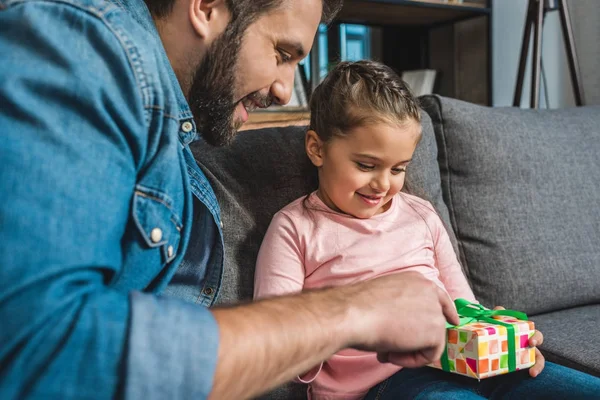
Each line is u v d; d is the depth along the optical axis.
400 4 2.43
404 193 1.22
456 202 1.36
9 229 0.45
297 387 1.04
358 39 2.82
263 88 0.82
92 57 0.56
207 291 0.94
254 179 1.13
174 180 0.71
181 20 0.77
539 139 1.43
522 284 1.32
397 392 0.93
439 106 1.38
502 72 3.17
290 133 1.22
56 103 0.52
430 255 1.12
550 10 2.38
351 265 1.03
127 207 0.59
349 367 0.98
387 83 1.04
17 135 0.48
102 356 0.46
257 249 1.09
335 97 1.04
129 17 0.65
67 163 0.50
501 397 0.96
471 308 0.98
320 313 0.58
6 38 0.53
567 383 0.91
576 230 1.40
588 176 1.46
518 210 1.36
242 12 0.76
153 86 0.64
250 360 0.51
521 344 0.91
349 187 1.03
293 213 1.08
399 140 1.00
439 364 0.92
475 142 1.36
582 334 1.20
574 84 2.34
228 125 0.84
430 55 3.03
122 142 0.57
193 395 0.48
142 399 0.46
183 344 0.48
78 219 0.49
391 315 0.63
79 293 0.48
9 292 0.44
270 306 0.57
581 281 1.37
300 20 0.80
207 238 0.93
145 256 0.68
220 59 0.77
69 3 0.58
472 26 2.78
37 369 0.44
